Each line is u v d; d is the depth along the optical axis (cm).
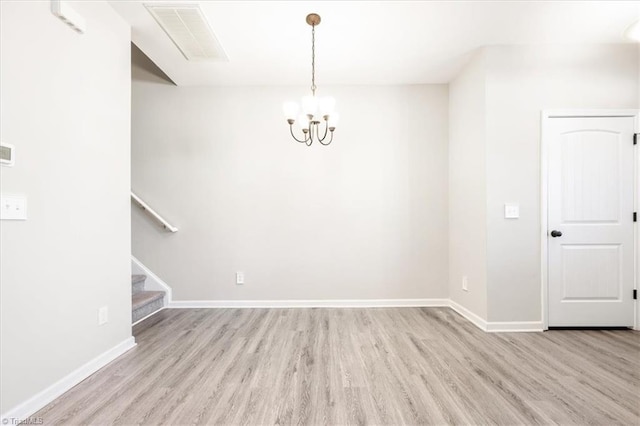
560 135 299
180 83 376
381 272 383
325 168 382
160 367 225
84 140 213
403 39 287
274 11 246
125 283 255
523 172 298
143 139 380
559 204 299
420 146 384
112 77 242
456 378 209
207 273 380
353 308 375
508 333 291
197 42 290
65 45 197
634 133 298
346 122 383
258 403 181
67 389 195
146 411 174
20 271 167
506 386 199
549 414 171
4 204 158
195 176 380
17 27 166
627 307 298
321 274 382
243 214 381
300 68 342
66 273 197
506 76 298
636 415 170
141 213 380
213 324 318
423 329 302
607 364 228
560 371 218
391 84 384
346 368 223
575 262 299
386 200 383
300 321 327
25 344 169
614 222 298
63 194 195
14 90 164
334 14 251
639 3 239
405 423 163
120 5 238
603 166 298
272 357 241
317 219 382
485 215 298
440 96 384
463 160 344
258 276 381
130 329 260
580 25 269
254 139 381
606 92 298
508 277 297
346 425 162
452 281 373
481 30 275
